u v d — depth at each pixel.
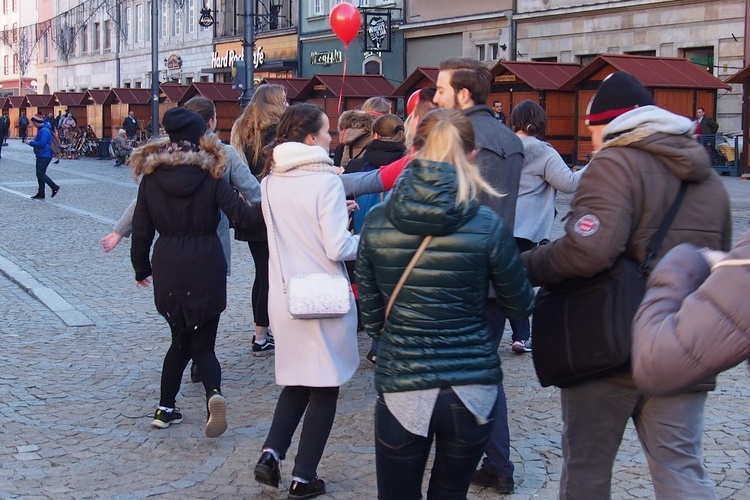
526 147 6.46
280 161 4.54
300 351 4.50
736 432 5.46
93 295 9.76
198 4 52.59
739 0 24.84
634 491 4.65
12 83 82.12
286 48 43.59
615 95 3.51
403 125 6.53
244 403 6.12
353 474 4.91
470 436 3.41
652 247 3.33
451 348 3.38
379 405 3.50
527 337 7.44
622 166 3.31
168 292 5.18
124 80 62.56
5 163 36.94
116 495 4.62
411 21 35.97
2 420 5.70
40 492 4.63
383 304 3.52
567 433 3.58
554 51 30.22
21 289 10.24
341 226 4.47
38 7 75.81
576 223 3.34
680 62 23.73
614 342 3.32
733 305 2.04
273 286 4.56
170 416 5.63
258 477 4.54
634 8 27.48
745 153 23.47
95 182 26.73
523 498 4.61
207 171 5.19
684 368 2.10
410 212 3.33
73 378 6.66
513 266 3.39
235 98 37.56
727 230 3.45
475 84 4.47
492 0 32.34
